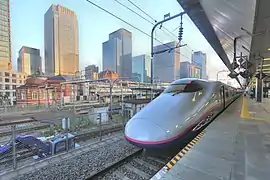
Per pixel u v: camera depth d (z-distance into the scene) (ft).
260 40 29.60
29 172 16.24
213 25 27.30
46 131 35.55
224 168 12.12
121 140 25.64
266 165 12.54
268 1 16.05
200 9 21.66
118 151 21.20
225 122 27.09
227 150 15.35
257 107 50.03
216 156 14.10
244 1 17.21
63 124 33.17
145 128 17.30
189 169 12.02
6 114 49.78
